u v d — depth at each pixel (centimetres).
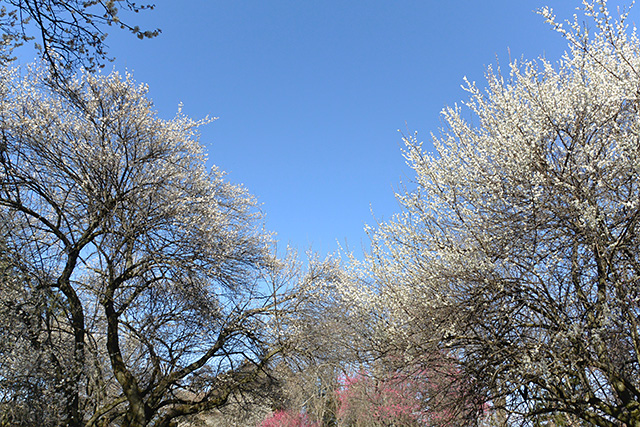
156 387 1080
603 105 685
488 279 716
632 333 598
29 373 839
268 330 1180
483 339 728
